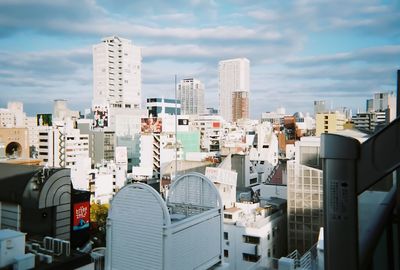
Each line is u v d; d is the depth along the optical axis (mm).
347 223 3756
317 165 35719
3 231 15266
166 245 14727
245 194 42812
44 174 29734
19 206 29391
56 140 79250
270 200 38594
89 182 65562
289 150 76562
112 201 16141
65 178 30703
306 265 17656
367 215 5953
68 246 16609
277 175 45781
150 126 97188
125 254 15734
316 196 33000
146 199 15219
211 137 124938
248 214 34250
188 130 104000
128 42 154500
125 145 103250
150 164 84750
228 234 32500
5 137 71812
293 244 34000
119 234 15922
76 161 65750
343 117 94438
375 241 4625
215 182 36562
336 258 3807
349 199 3742
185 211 19734
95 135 95688
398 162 3527
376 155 3641
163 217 14828
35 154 80438
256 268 25125
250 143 98562
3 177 30984
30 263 14539
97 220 41750
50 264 15164
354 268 3740
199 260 16859
